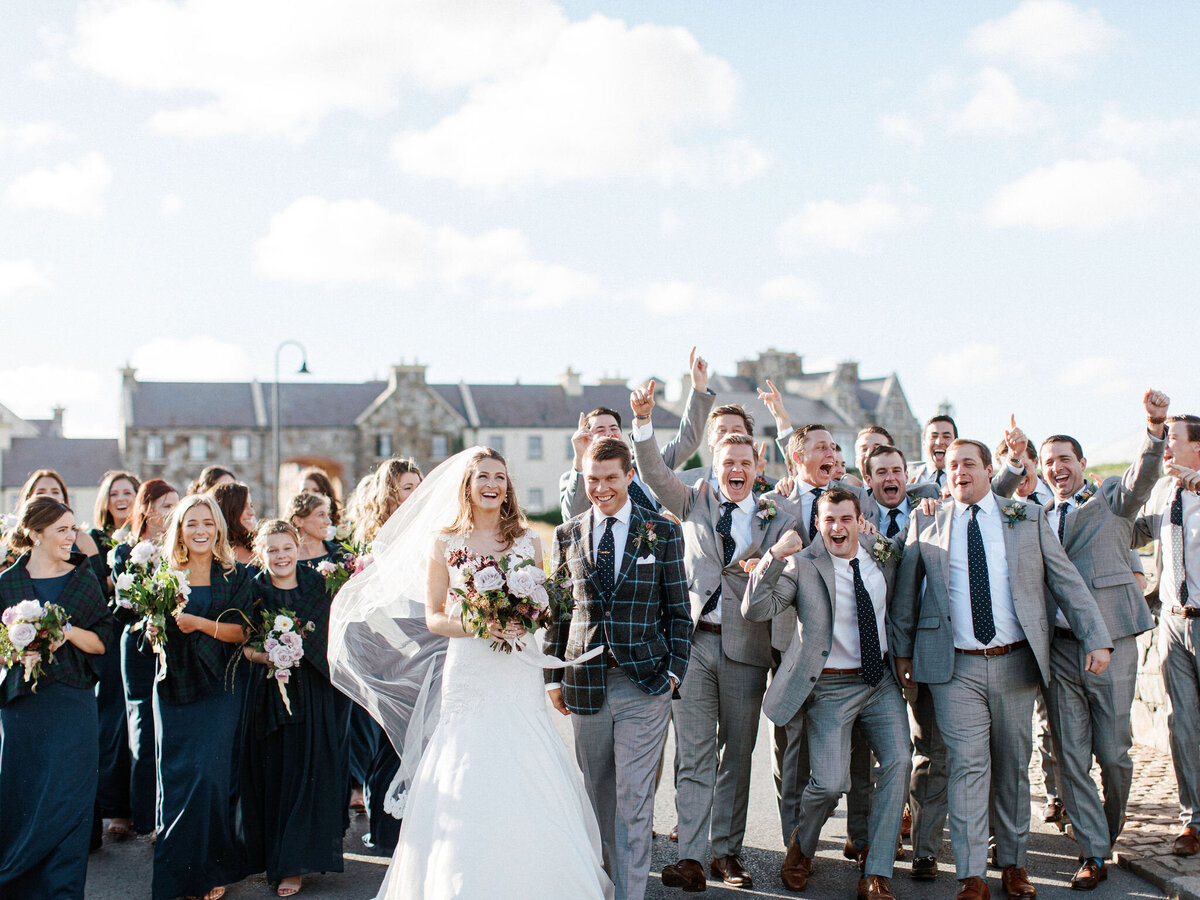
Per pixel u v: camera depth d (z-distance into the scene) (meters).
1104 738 5.71
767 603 5.41
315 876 5.95
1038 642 5.42
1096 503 6.10
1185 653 6.03
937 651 5.52
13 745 5.35
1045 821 6.69
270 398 62.62
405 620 6.02
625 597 5.30
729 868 5.72
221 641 5.73
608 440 5.45
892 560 5.79
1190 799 5.88
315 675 5.82
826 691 5.55
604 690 5.30
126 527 8.23
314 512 6.69
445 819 4.68
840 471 6.36
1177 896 5.26
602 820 5.43
